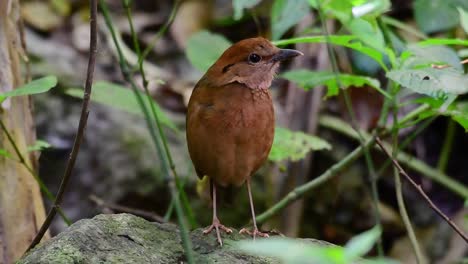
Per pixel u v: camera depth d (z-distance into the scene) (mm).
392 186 14156
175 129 9516
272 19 8883
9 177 8891
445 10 11062
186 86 14719
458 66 8078
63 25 15688
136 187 13039
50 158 13211
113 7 16453
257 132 8039
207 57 9945
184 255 6824
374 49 8461
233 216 13117
